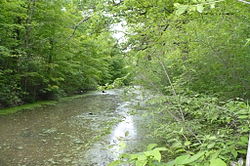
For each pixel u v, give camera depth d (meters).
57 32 14.63
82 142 6.72
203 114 2.74
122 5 6.39
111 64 23.44
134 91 3.48
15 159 5.52
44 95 16.30
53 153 5.88
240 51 3.40
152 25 4.27
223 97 3.50
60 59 16.64
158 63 3.62
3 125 8.93
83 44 17.84
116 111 11.69
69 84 20.53
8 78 13.07
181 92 3.35
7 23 12.28
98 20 7.34
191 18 3.93
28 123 9.31
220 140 2.04
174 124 2.79
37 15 14.02
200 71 3.99
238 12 3.77
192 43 3.82
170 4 5.32
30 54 14.09
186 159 1.28
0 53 11.24
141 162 1.18
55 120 9.84
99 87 3.35
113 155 5.47
